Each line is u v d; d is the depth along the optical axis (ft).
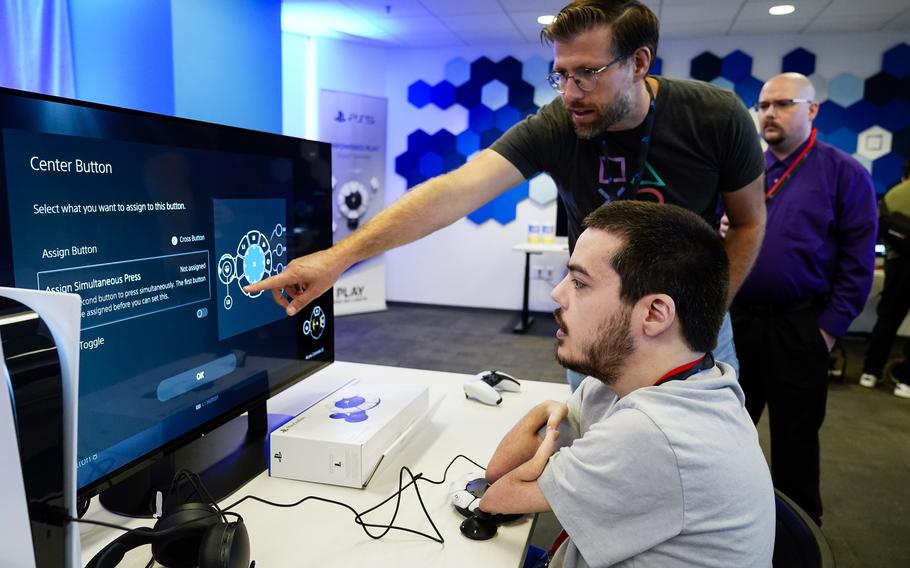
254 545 2.81
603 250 2.56
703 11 15.21
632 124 4.49
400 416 3.82
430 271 21.21
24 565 1.66
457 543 2.89
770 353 7.01
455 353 15.19
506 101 19.84
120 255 2.85
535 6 15.19
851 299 6.77
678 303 2.47
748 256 5.13
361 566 2.69
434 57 20.21
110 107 2.75
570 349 2.69
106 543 2.80
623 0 3.91
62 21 11.19
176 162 3.16
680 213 2.58
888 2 14.24
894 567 6.76
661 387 2.48
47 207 2.49
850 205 6.73
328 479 3.39
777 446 7.13
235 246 3.66
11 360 1.50
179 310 3.24
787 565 2.65
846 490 8.46
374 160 19.86
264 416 4.06
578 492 2.47
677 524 2.32
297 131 19.15
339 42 19.24
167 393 3.19
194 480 2.95
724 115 4.47
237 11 13.08
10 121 2.32
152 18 11.54
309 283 3.60
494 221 20.35
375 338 16.58
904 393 12.30
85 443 2.72
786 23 16.25
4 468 1.56
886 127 17.33
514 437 3.48
